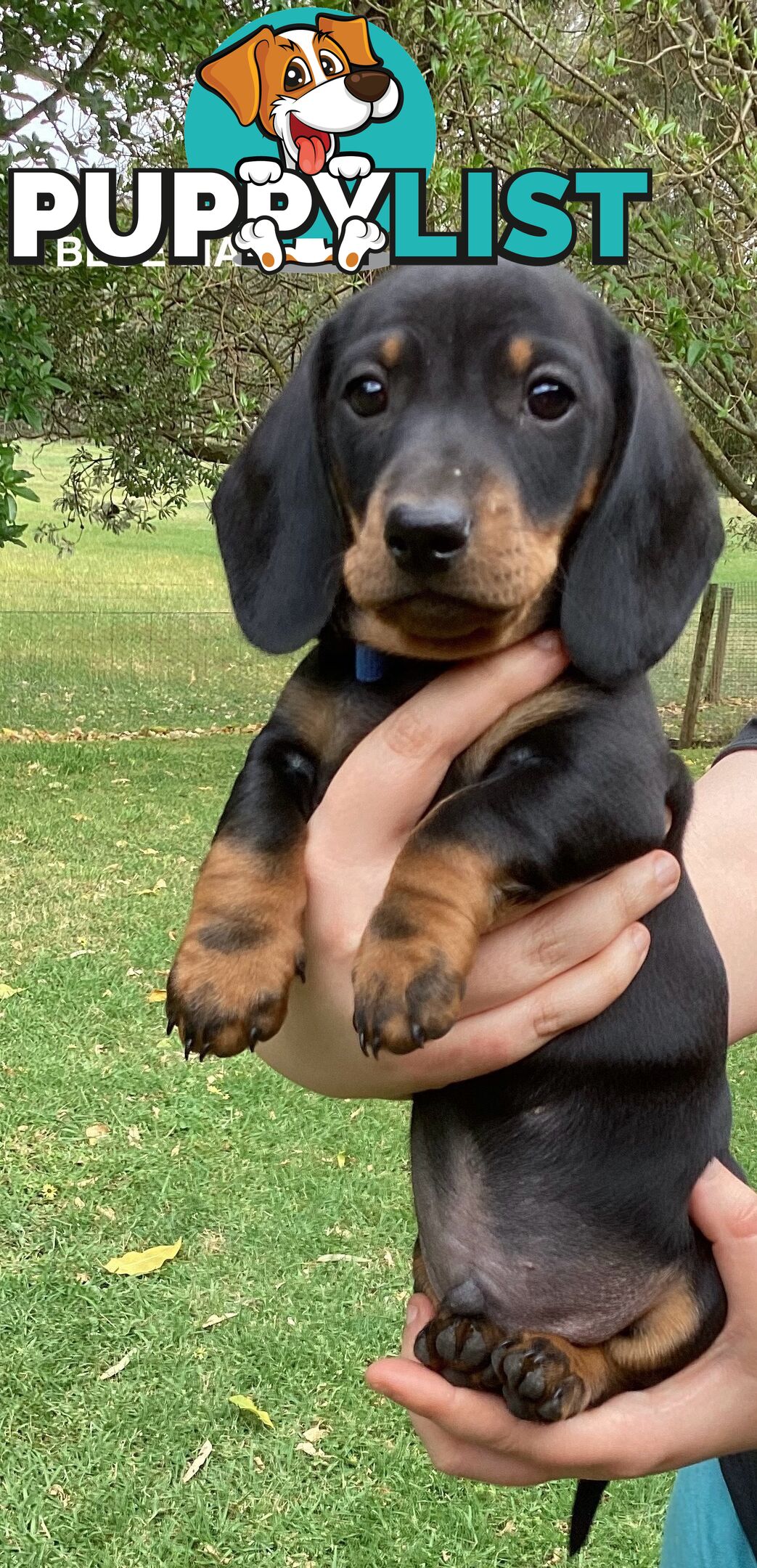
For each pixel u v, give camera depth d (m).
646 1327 0.30
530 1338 0.28
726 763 0.38
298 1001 0.29
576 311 0.30
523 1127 0.30
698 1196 0.29
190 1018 0.27
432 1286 0.32
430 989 0.25
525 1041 0.28
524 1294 0.30
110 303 1.52
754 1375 0.27
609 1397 0.30
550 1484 0.50
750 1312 0.27
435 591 0.26
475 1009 0.28
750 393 1.44
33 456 2.33
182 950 0.27
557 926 0.28
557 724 0.28
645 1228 0.30
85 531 3.05
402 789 0.28
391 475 0.27
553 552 0.28
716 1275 0.30
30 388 1.18
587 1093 0.30
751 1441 0.27
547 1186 0.30
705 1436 0.27
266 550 0.32
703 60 1.21
